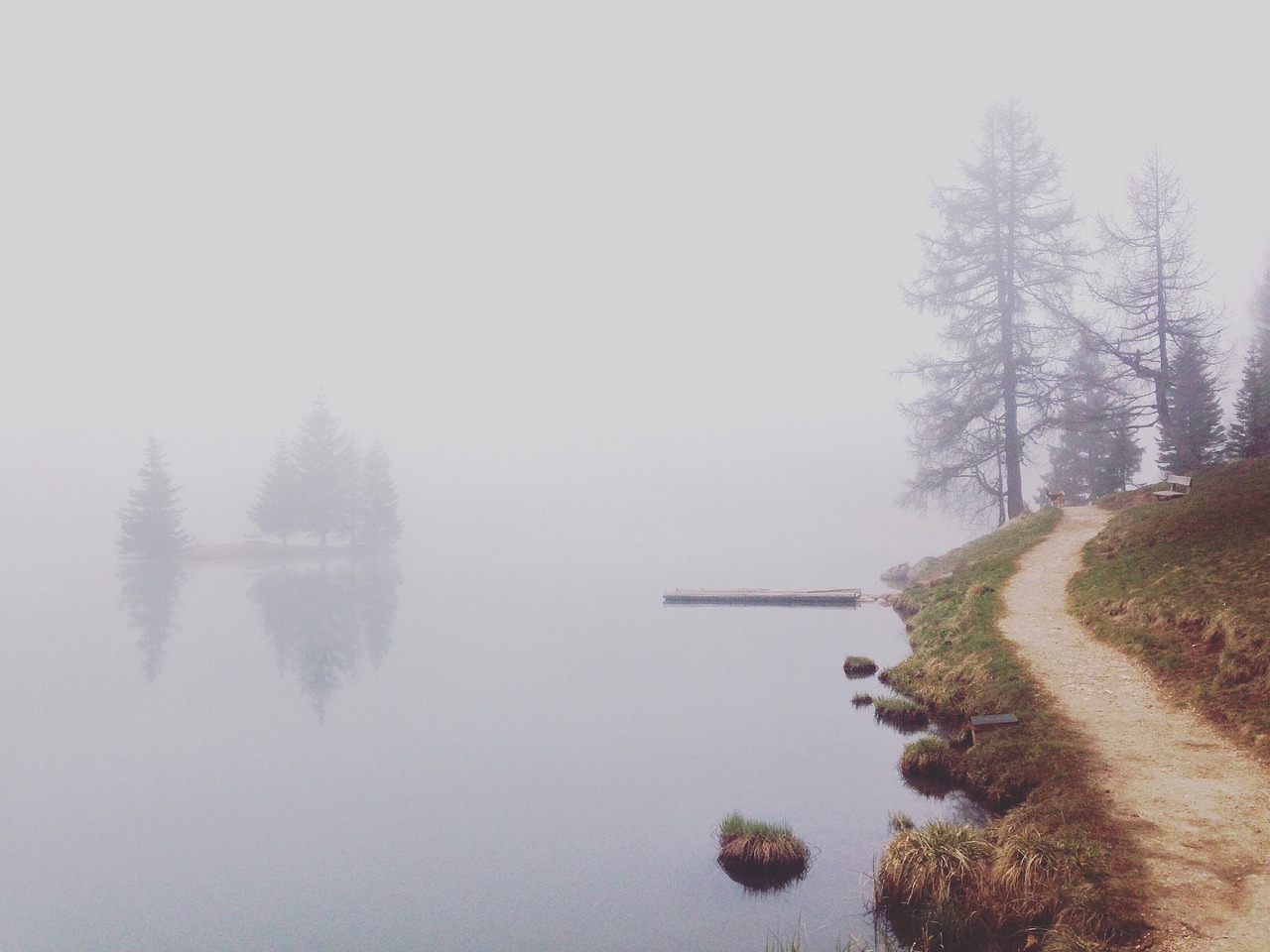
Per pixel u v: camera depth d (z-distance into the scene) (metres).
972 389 45.06
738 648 28.55
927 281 48.06
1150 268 43.34
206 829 13.36
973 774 12.67
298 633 35.12
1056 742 12.32
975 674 17.42
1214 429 45.16
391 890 10.77
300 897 10.63
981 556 34.31
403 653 29.91
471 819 13.40
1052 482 60.50
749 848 10.82
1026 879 8.20
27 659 29.33
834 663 24.66
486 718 20.33
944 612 26.17
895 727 17.03
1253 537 18.80
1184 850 8.43
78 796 15.02
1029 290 44.91
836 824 11.88
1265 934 6.72
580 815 13.29
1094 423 46.09
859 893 9.52
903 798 12.69
